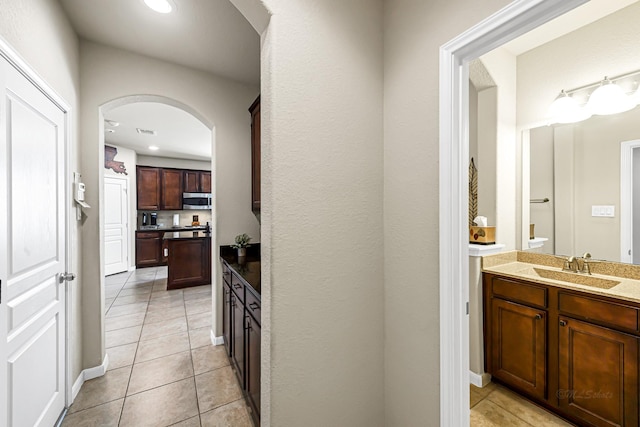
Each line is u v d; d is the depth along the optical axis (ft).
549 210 6.84
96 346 6.73
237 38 6.61
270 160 3.47
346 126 4.00
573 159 6.47
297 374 3.65
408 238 3.94
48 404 4.86
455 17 3.33
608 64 5.87
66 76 5.64
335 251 3.91
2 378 3.61
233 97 8.68
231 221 8.71
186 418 5.41
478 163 7.37
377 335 4.30
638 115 5.61
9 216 3.78
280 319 3.52
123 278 16.84
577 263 6.22
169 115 12.31
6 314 3.70
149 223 21.04
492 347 6.45
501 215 7.11
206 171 22.88
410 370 3.92
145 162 20.65
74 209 5.97
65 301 5.53
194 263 15.11
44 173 4.73
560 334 5.26
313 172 3.73
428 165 3.66
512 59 7.29
